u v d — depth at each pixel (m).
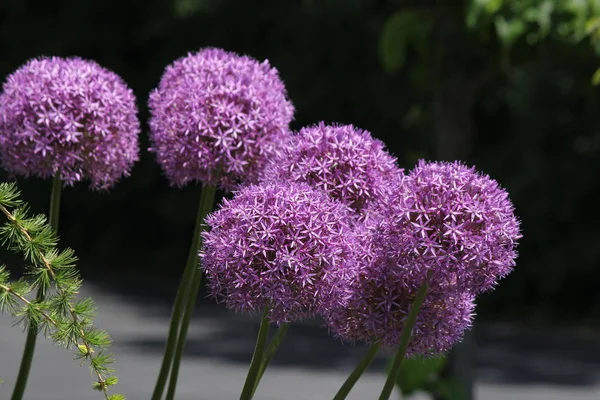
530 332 25.88
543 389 18.20
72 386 15.87
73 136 4.02
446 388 7.63
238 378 17.58
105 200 33.88
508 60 7.45
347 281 3.19
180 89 4.07
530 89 27.89
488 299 28.84
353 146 3.62
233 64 4.12
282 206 3.08
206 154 3.95
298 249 3.06
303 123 31.09
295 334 22.83
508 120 29.64
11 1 33.72
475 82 8.38
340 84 30.56
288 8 31.33
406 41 8.30
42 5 34.12
